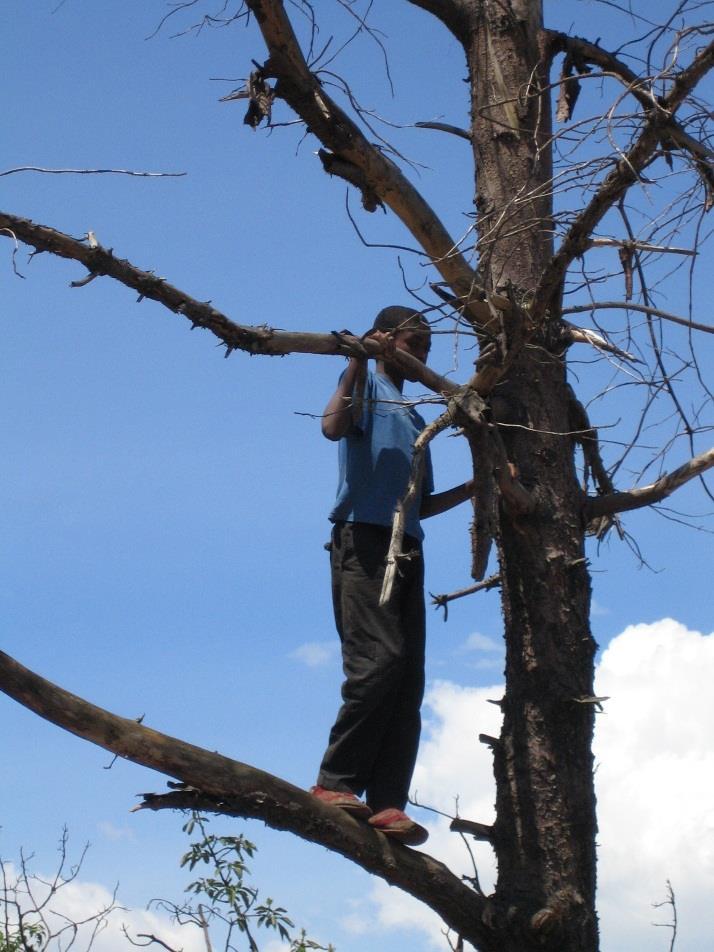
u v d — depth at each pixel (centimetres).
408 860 455
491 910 459
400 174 462
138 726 411
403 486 493
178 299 417
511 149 521
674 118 405
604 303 448
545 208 515
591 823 468
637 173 409
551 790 466
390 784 475
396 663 467
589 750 477
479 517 459
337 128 450
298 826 437
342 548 488
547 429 497
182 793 423
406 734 481
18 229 394
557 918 448
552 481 494
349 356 463
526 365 502
